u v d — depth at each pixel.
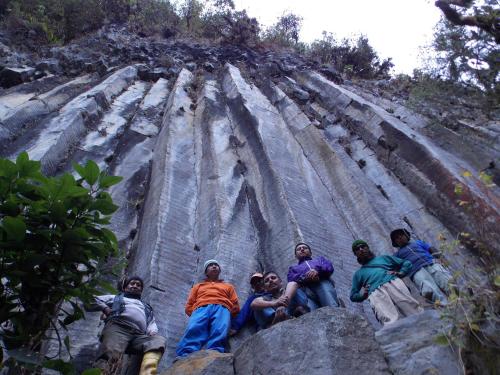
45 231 3.82
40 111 12.83
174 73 17.52
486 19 6.16
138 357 5.38
